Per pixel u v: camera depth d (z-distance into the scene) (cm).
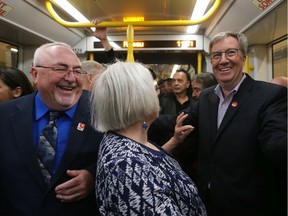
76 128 123
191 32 475
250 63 430
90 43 495
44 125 125
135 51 497
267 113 131
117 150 87
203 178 155
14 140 121
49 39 421
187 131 158
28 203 115
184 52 505
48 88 119
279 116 125
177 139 163
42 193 116
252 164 139
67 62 119
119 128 95
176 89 296
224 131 146
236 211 140
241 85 149
